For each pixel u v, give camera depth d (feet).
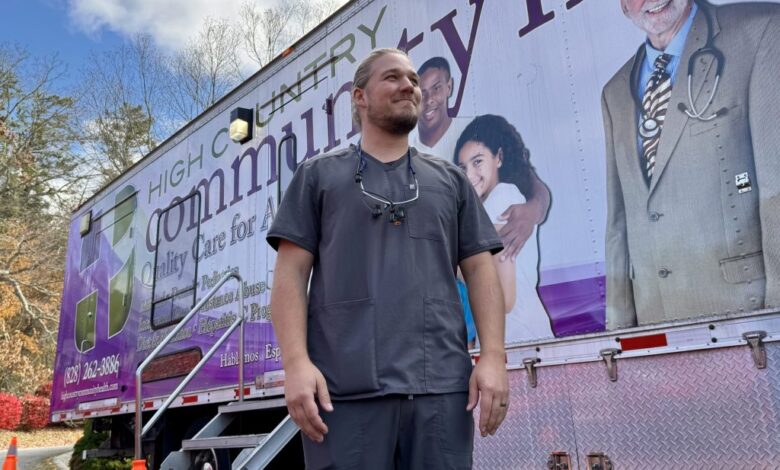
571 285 8.41
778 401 6.53
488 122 9.87
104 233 23.15
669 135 7.72
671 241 7.51
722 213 7.14
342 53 13.47
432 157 5.73
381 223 5.07
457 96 10.43
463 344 5.14
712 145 7.32
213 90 74.69
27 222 78.38
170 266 18.48
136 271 20.31
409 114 5.32
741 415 6.77
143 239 20.29
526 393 8.66
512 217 9.25
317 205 5.28
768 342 6.64
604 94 8.50
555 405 8.35
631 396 7.66
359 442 4.59
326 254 5.10
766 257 6.75
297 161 14.29
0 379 78.38
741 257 6.93
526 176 9.18
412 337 4.82
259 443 10.56
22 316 79.87
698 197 7.36
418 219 5.16
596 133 8.51
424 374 4.75
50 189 82.12
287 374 4.72
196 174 18.04
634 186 7.98
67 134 81.76
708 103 7.43
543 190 8.93
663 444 7.32
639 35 8.25
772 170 6.82
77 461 30.73
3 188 78.79
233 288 15.52
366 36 12.80
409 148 5.59
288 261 5.14
